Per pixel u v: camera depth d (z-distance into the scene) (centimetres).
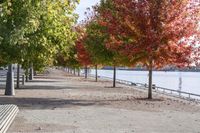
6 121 1116
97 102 2455
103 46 4056
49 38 2145
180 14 2692
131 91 3616
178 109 2138
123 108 2139
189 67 2753
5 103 2267
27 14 1436
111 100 2614
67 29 2294
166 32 2670
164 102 2523
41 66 4209
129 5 2706
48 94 3059
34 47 2077
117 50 2912
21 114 1780
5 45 1920
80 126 1471
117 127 1467
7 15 1406
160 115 1861
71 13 2134
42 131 1339
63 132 1331
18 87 3772
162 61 2759
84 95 3031
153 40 2677
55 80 5938
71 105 2238
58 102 2405
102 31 3900
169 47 2695
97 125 1505
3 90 3400
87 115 1805
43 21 1880
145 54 2766
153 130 1418
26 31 1471
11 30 1416
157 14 2678
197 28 2716
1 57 2055
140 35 2703
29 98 2652
